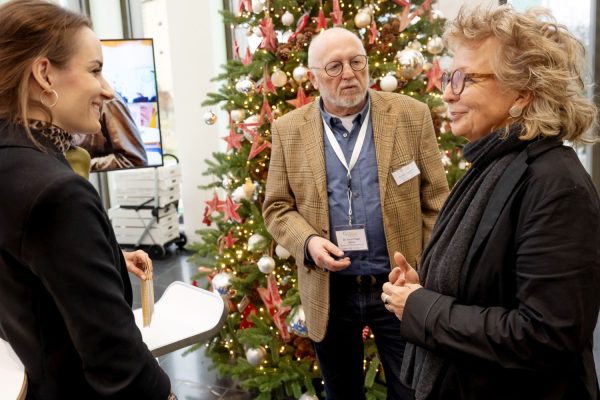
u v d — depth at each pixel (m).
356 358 1.78
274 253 2.25
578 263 0.76
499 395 0.87
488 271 0.86
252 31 2.24
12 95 0.77
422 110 1.66
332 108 1.67
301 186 1.69
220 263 2.38
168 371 2.64
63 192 0.71
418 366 1.03
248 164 2.18
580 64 0.86
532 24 0.84
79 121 0.83
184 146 4.63
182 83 4.49
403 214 1.60
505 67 0.84
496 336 0.81
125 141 3.76
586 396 0.87
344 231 1.61
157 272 4.25
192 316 1.19
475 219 0.89
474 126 0.92
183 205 4.80
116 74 3.75
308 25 2.05
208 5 4.29
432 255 0.99
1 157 0.73
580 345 0.77
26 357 0.77
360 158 1.63
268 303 2.21
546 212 0.78
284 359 2.23
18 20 0.76
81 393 0.79
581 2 3.34
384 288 1.01
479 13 0.90
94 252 0.73
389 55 2.10
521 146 0.87
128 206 4.62
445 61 2.64
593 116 0.86
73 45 0.80
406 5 1.99
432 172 1.66
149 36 4.96
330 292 1.66
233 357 2.53
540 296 0.78
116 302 0.75
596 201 0.79
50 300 0.75
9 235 0.70
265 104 2.04
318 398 2.19
